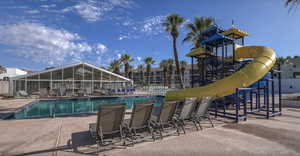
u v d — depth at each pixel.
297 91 23.75
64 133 4.22
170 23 18.06
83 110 10.03
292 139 3.74
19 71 30.67
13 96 15.63
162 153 3.03
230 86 6.22
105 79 20.30
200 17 17.39
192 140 3.71
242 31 9.36
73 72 18.52
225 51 9.44
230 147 3.29
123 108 3.31
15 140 3.71
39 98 14.72
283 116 6.40
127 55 39.41
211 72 9.80
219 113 6.98
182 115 4.35
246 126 4.91
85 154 3.01
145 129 3.93
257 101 7.86
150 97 17.36
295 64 33.38
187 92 7.14
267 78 7.26
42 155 2.96
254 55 8.23
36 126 4.92
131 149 3.22
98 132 3.18
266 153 3.01
